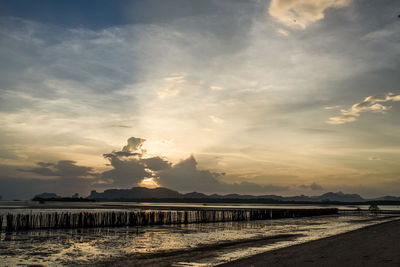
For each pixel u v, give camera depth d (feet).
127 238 88.43
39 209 245.04
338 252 50.34
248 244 74.18
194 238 88.69
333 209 249.55
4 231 102.63
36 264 53.93
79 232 102.83
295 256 49.08
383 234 72.33
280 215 192.85
